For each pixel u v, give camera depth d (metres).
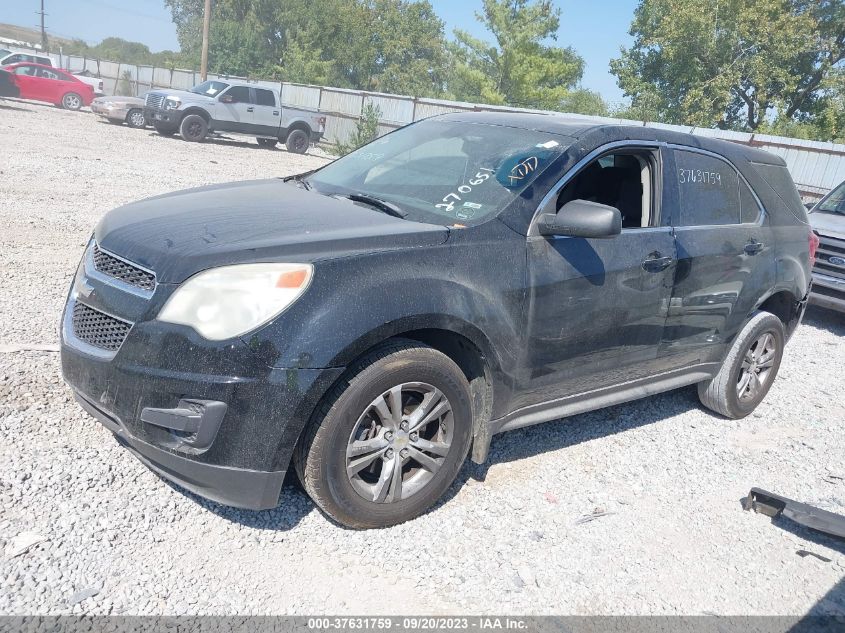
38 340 4.80
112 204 9.83
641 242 4.11
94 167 12.73
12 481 3.19
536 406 3.89
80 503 3.13
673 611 3.11
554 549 3.40
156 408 2.86
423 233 3.32
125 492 3.27
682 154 4.53
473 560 3.23
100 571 2.78
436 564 3.16
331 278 2.97
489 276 3.41
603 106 50.50
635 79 38.09
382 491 3.23
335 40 61.44
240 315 2.84
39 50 57.50
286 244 3.04
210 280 2.88
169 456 2.90
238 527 3.18
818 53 36.28
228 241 3.07
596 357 4.02
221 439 2.85
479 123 4.46
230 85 21.42
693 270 4.40
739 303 4.87
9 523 2.93
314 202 3.77
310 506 3.42
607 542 3.53
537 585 3.13
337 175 4.42
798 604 3.29
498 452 4.25
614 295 3.95
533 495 3.84
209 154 18.17
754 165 5.14
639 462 4.42
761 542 3.75
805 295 5.57
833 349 7.77
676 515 3.89
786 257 5.23
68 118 23.02
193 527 3.13
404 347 3.16
